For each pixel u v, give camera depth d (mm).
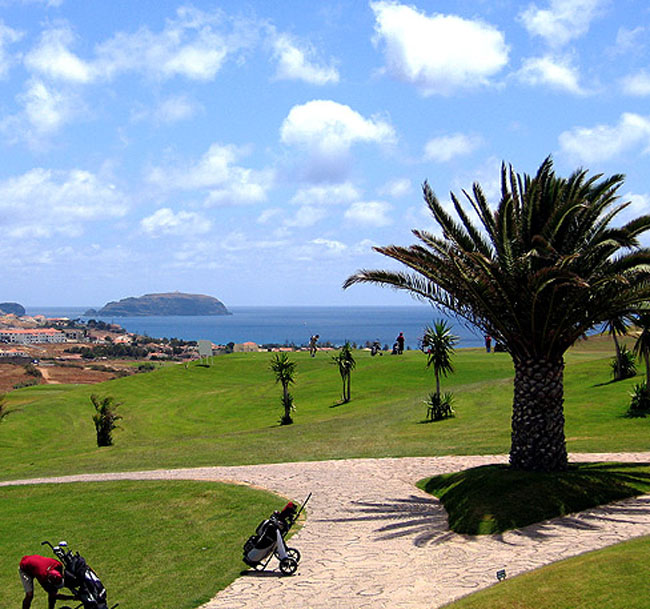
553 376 21656
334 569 15273
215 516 22109
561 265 19938
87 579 12094
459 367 72750
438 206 22719
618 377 49125
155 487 27141
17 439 61031
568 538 15789
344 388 65250
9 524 23578
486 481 20953
